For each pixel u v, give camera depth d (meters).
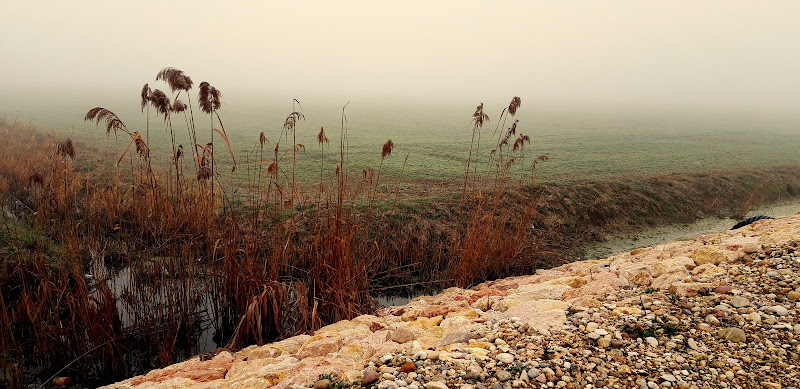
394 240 12.72
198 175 8.45
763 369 3.96
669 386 3.78
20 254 9.04
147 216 9.91
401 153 27.56
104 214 11.87
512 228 14.28
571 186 17.83
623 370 4.07
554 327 5.07
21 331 7.61
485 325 5.59
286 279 9.40
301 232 11.90
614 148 32.62
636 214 17.12
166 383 5.07
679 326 4.80
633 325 4.89
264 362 5.48
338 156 25.45
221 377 5.52
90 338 7.30
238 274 8.06
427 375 4.10
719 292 5.53
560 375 4.03
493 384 3.88
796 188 22.53
